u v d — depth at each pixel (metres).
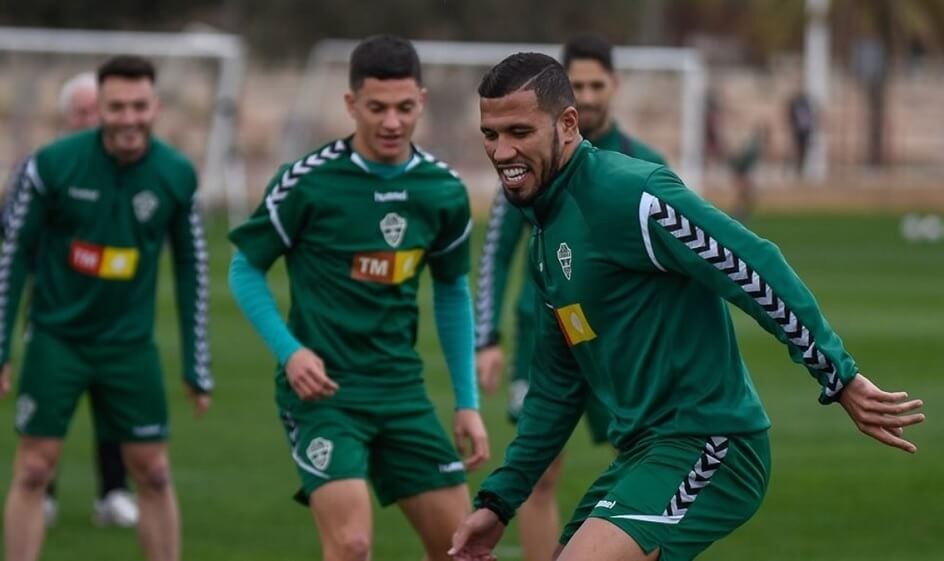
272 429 45.50
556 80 18.25
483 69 130.50
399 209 23.42
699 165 154.38
